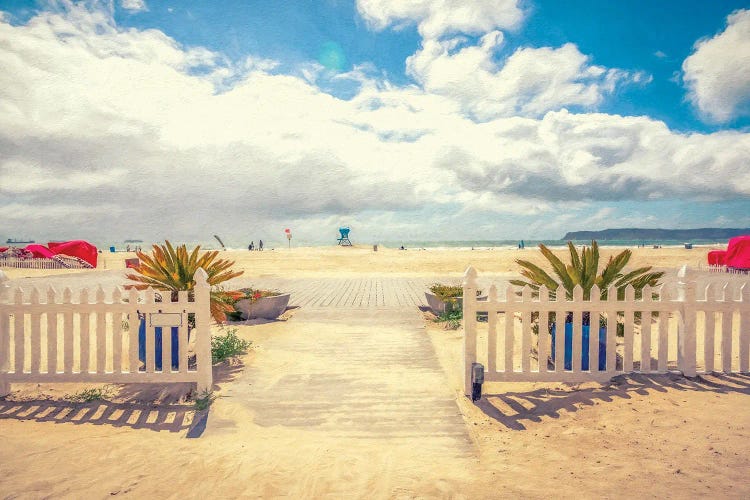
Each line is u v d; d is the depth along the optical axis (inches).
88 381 209.5
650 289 216.1
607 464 135.2
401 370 259.0
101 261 1520.7
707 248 2497.5
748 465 129.0
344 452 156.4
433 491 125.7
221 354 280.1
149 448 157.8
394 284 783.7
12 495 122.4
